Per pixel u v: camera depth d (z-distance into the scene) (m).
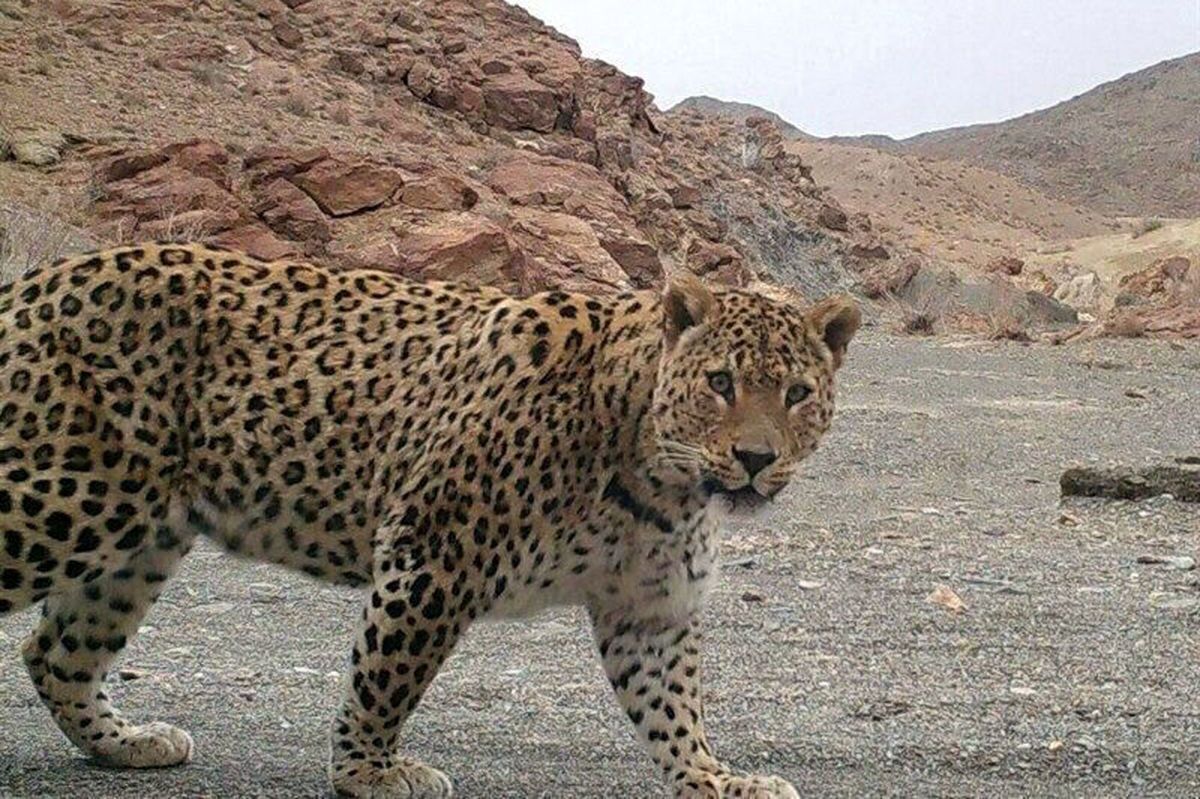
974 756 3.83
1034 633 4.70
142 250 3.54
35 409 3.42
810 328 3.55
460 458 3.43
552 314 3.51
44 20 20.08
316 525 3.56
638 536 3.51
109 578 3.59
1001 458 8.06
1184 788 3.71
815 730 3.97
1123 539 5.83
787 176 27.34
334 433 3.53
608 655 3.59
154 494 3.49
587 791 3.59
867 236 25.94
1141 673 4.39
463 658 4.44
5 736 3.79
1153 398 11.07
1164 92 84.56
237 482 3.54
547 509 3.46
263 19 21.66
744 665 4.41
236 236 13.90
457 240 14.40
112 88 18.22
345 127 19.31
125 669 4.23
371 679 3.45
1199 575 5.29
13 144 15.37
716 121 29.56
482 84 21.59
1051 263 35.72
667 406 3.45
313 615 4.78
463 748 3.81
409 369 3.54
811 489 6.89
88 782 3.53
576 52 25.28
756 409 3.45
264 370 3.53
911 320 17.23
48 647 3.62
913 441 8.44
